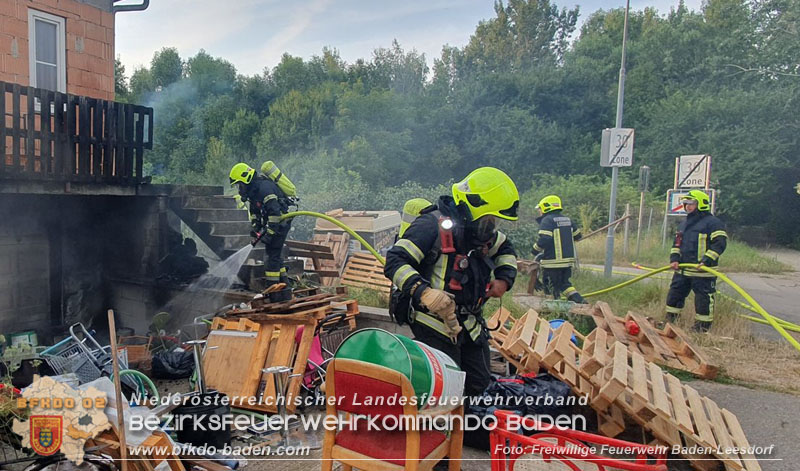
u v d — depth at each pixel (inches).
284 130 1314.0
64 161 262.1
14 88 239.6
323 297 223.9
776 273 564.4
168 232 318.3
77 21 312.2
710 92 1205.1
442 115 1311.5
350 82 1743.4
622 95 450.9
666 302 297.7
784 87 1106.7
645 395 144.6
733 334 276.5
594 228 833.5
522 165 1269.7
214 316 239.9
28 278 295.4
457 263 134.2
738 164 1051.9
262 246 314.0
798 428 172.1
